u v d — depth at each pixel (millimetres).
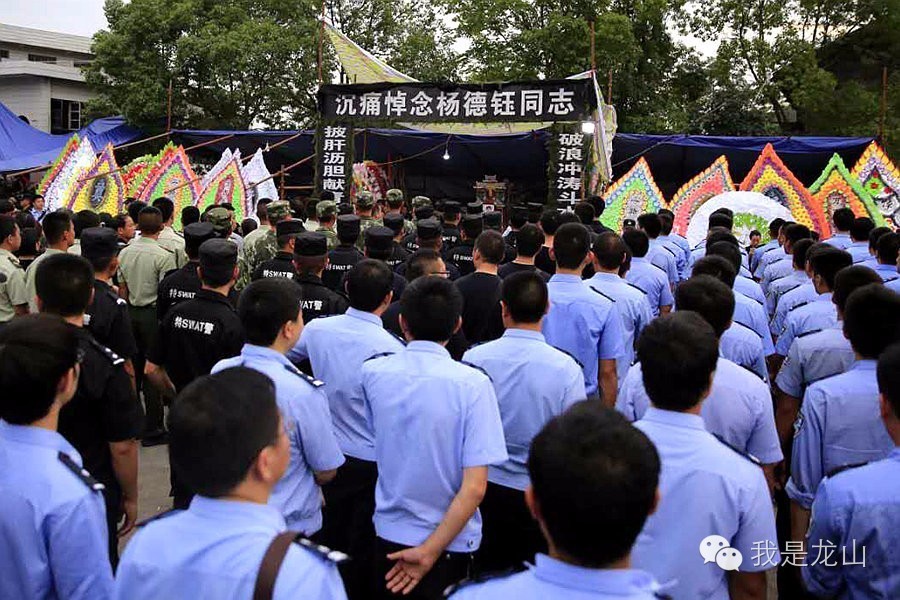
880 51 21859
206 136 18062
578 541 1242
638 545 2018
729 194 10352
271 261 4926
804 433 2688
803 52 19656
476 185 17500
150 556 1424
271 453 1517
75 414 2758
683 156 16531
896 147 18906
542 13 20719
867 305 2598
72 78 25891
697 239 10297
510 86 10062
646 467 1263
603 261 4328
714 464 1994
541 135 16094
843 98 19781
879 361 2021
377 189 16234
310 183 20141
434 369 2459
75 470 1911
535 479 1304
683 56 22609
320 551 1440
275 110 22359
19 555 1795
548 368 2795
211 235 4770
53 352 1936
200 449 1438
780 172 11078
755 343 3482
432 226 5363
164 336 3912
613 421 1326
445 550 2445
